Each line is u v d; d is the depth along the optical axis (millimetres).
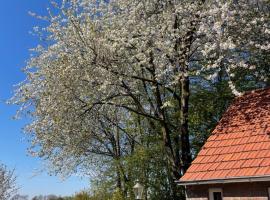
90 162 29625
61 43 22141
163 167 23797
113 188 27391
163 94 24703
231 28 19484
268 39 19766
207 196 15414
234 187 14727
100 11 21922
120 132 30078
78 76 21359
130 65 21469
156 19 20625
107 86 21406
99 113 25297
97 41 20438
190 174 15648
